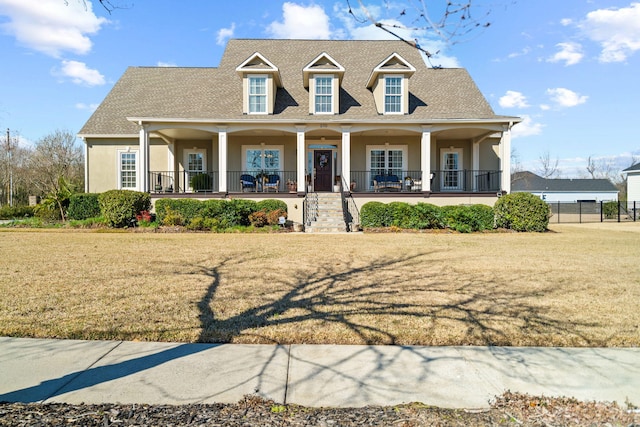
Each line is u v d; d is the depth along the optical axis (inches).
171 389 124.7
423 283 262.7
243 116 713.6
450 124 690.8
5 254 363.6
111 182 789.9
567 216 1248.8
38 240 468.1
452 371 139.6
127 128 779.4
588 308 208.4
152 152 802.8
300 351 156.7
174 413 110.3
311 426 104.9
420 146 794.8
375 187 725.9
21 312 195.0
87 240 470.9
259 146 784.9
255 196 682.2
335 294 234.8
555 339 167.2
